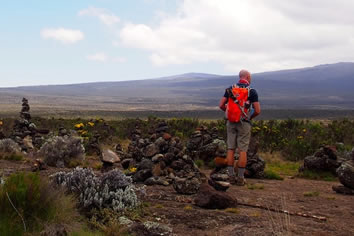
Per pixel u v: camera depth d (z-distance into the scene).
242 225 6.11
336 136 24.55
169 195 8.17
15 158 14.06
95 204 6.37
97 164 13.81
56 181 7.04
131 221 5.99
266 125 26.69
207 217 6.48
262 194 8.80
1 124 20.77
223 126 23.33
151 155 10.55
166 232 5.63
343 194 9.29
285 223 6.27
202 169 13.51
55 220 5.36
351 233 5.91
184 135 25.31
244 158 9.91
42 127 29.98
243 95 9.72
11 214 5.16
